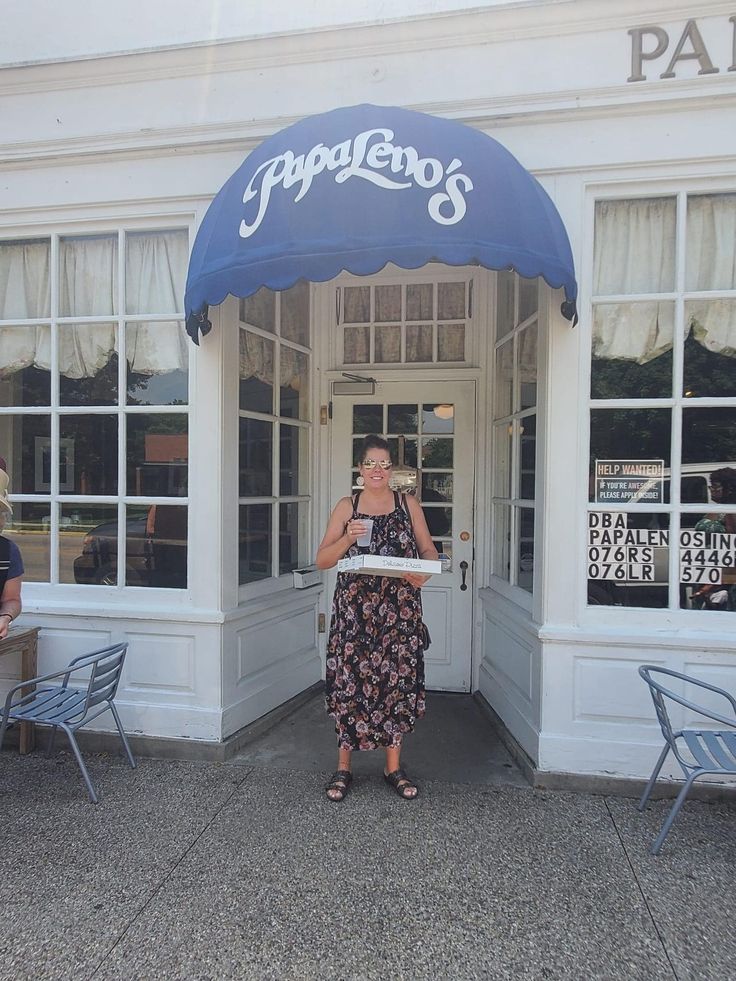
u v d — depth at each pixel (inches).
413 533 124.9
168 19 142.8
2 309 154.9
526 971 81.0
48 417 152.8
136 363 148.6
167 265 147.3
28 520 154.2
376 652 121.5
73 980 79.4
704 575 127.7
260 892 95.2
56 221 148.9
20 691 144.4
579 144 128.7
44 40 147.4
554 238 115.0
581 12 126.2
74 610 145.8
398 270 183.6
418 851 105.4
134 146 143.7
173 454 145.9
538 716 131.4
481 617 179.5
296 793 124.5
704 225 128.0
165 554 146.9
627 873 100.0
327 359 187.5
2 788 126.9
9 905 92.5
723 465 127.1
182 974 80.4
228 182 126.4
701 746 111.5
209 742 140.3
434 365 181.6
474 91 132.1
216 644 140.9
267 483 166.6
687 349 128.2
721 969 81.5
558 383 129.3
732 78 122.3
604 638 126.5
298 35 136.3
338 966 81.7
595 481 130.6
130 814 116.9
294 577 173.8
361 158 109.0
